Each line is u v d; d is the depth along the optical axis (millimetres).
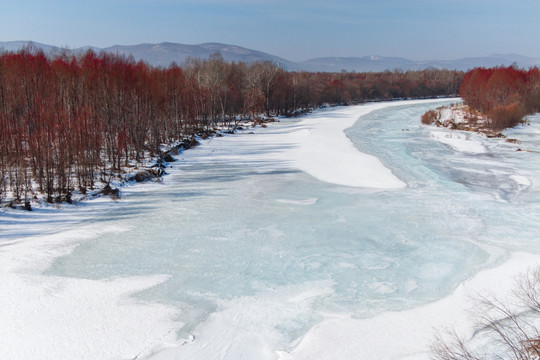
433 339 13531
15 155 32812
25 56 45469
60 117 35938
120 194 31453
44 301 16125
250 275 18703
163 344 13648
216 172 38938
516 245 21812
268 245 21969
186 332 14383
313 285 17812
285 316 15445
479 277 18172
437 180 35562
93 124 38438
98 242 22234
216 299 16641
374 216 26422
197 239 22719
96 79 45156
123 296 16734
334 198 30359
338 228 24375
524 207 28219
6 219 25031
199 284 17844
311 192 31969
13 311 15344
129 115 45125
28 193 29375
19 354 12922
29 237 22781
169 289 17391
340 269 19281
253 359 12953
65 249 21234
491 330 13391
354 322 14938
